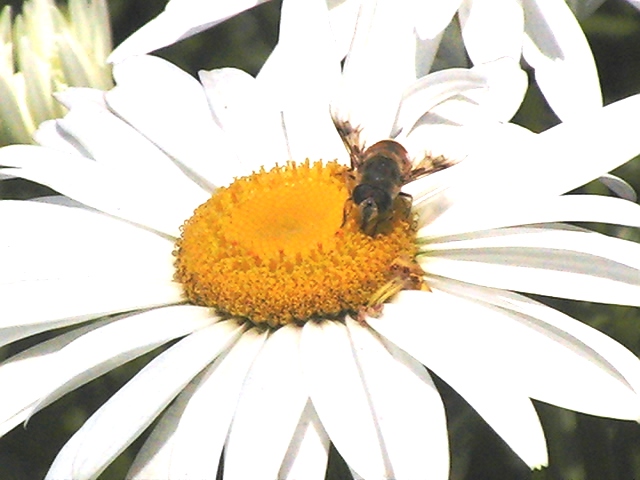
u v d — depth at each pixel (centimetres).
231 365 19
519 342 19
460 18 22
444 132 21
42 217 21
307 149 22
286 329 19
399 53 22
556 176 20
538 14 22
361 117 22
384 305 19
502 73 22
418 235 20
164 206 21
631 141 20
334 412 18
